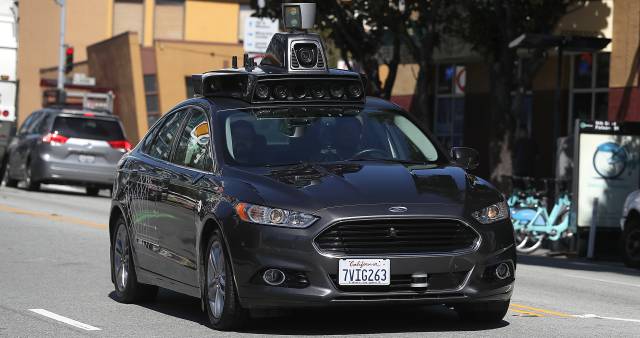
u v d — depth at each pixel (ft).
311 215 33.37
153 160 42.11
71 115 113.60
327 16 115.55
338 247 33.24
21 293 45.73
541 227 84.02
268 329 35.78
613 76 103.04
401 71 135.44
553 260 76.38
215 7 251.60
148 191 41.04
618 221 82.58
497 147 98.17
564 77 111.75
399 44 118.11
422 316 39.01
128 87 212.84
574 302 47.39
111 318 39.17
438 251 33.63
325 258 33.06
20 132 120.98
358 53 118.01
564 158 86.74
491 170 98.73
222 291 35.27
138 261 42.19
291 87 39.52
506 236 34.76
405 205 33.63
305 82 39.58
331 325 36.68
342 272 33.06
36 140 114.21
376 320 37.88
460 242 34.01
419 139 39.27
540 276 59.52
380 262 33.19
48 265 55.47
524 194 86.94
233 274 34.17
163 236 39.60
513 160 99.04
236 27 253.24
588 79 109.29
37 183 115.55
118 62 217.77
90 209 95.04
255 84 39.14
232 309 34.68
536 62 96.53
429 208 33.73
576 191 81.87
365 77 40.40
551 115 113.19
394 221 33.45
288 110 39.17
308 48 39.86
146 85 211.61
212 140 37.96
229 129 38.17
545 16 98.02
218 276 35.53
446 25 108.37
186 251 37.63
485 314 36.58
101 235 71.36
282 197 33.88
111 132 114.32
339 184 34.47
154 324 37.63
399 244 33.47
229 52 215.51
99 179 113.29
